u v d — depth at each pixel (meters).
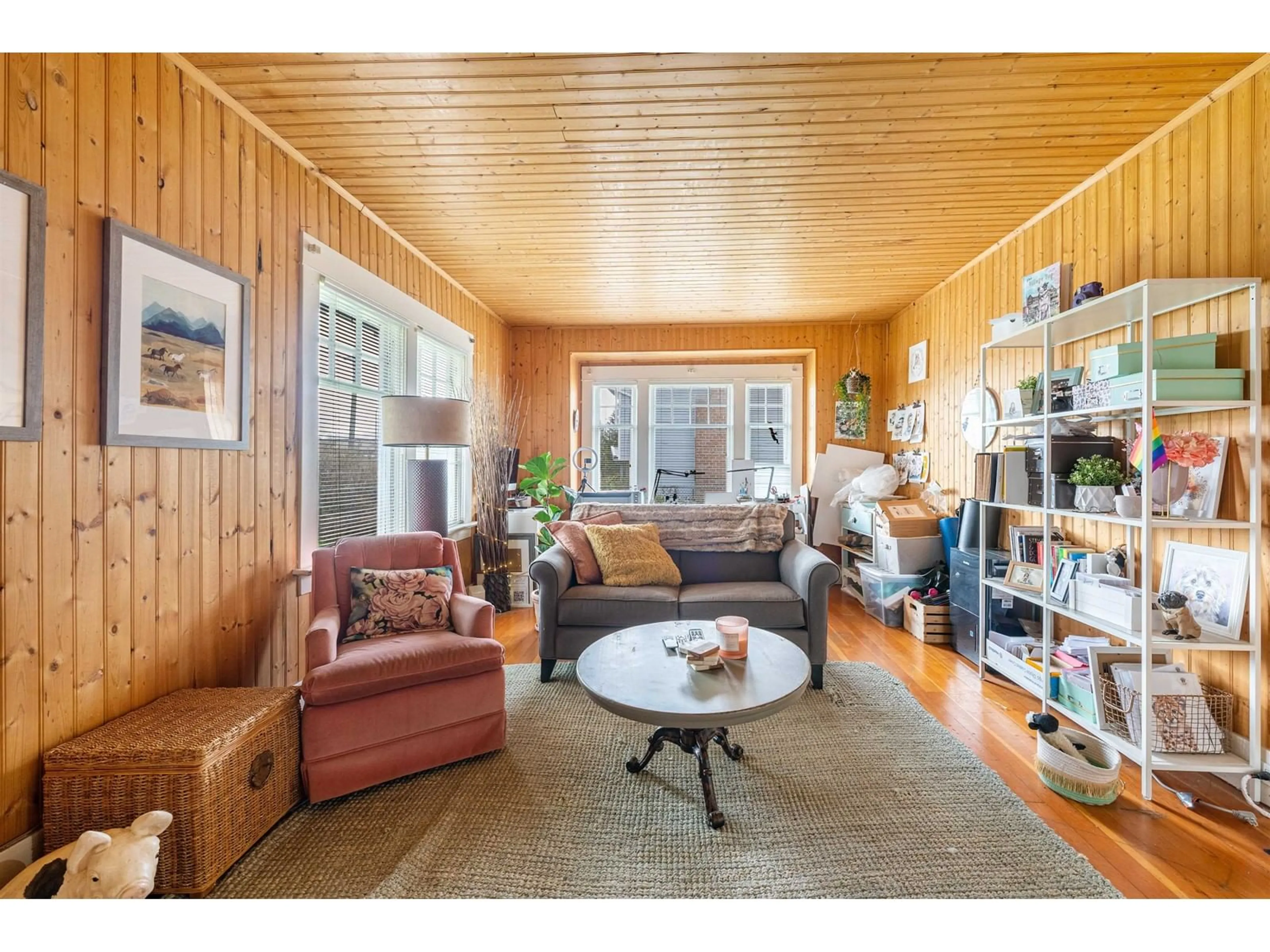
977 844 1.63
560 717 2.48
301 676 2.53
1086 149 2.45
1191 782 1.95
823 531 5.21
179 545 1.89
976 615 3.12
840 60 1.92
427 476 3.05
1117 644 2.42
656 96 2.12
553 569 2.88
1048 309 2.58
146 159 1.77
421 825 1.73
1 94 1.37
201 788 1.43
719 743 2.14
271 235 2.36
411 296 3.65
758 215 3.15
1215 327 2.04
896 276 4.15
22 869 1.40
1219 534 2.02
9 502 1.38
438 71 1.97
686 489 6.05
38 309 1.42
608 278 4.25
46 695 1.46
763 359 5.98
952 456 4.11
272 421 2.37
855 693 2.72
